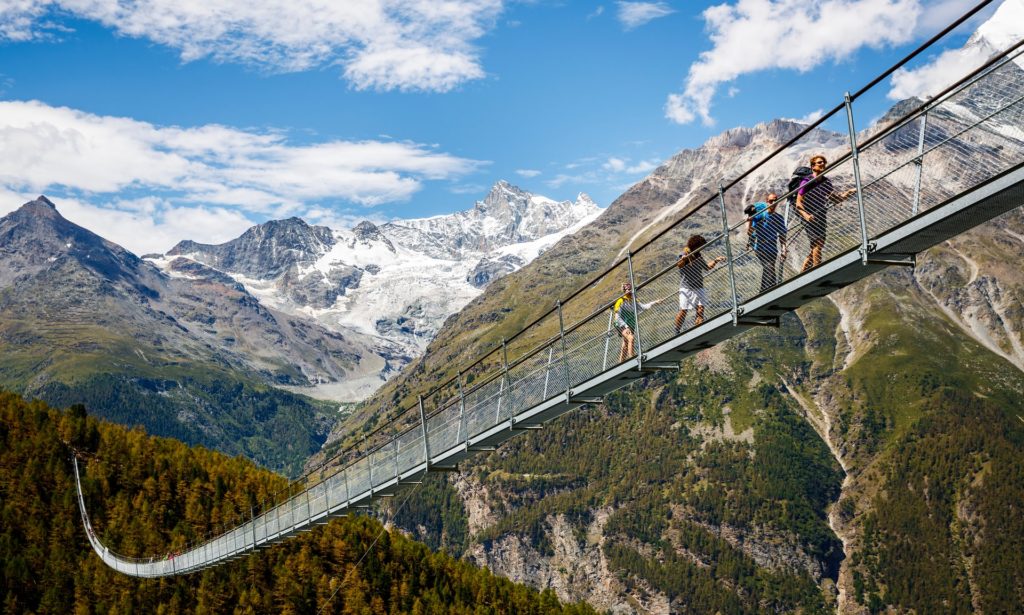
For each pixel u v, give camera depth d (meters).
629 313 37.03
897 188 25.62
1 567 171.75
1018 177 22.20
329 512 62.91
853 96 26.39
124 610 162.12
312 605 173.50
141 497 195.50
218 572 171.12
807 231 28.84
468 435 47.50
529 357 43.44
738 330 32.44
